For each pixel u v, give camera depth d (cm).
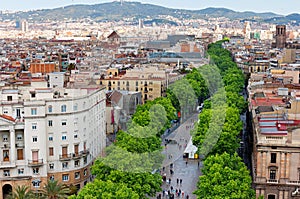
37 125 17612
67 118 17975
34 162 17738
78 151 18388
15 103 17750
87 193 12475
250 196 13800
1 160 17688
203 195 13750
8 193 17588
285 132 16175
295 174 15738
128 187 13150
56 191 15638
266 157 15838
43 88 18488
